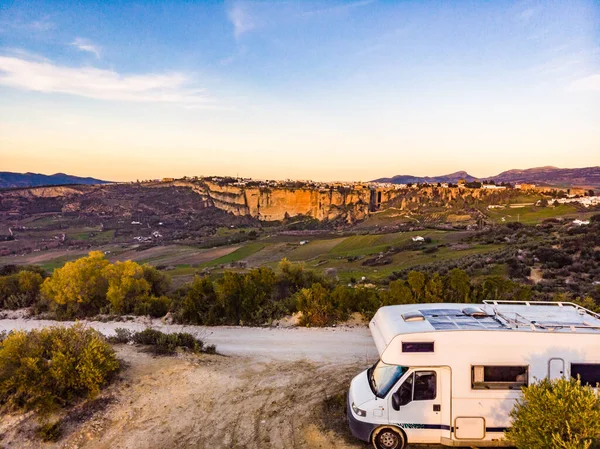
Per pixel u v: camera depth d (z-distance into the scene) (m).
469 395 7.61
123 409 9.52
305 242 132.38
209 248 142.12
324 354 13.91
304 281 25.86
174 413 9.48
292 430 8.77
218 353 14.18
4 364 9.74
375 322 9.02
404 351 7.76
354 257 92.81
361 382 8.75
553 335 7.54
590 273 39.88
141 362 12.21
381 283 49.38
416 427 7.79
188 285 32.16
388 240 114.12
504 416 7.53
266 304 19.95
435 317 8.52
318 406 9.85
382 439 7.92
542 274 42.56
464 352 7.63
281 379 11.55
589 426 5.70
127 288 24.56
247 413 9.51
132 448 8.14
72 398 9.63
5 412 9.00
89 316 24.05
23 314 25.92
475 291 18.27
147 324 20.23
